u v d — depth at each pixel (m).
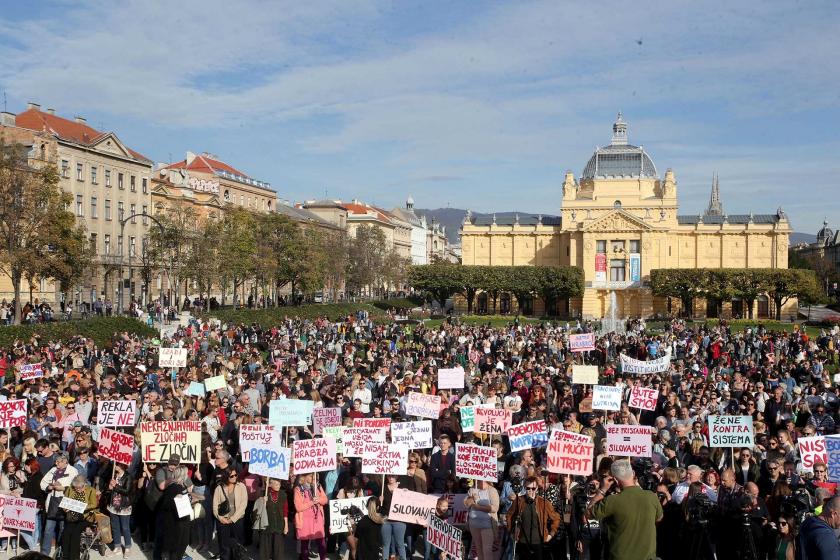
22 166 65.19
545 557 16.17
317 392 27.23
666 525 16.39
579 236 143.62
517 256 152.38
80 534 17.55
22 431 22.52
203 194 123.19
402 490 17.16
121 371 35.97
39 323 57.06
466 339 54.06
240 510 17.58
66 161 89.56
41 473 19.42
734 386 31.58
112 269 92.00
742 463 19.77
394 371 36.06
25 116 92.06
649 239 137.62
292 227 104.94
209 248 87.00
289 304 125.44
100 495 19.45
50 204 62.41
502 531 16.89
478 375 38.00
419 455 19.59
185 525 17.89
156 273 106.06
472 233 154.12
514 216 157.12
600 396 24.70
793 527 14.79
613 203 146.50
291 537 18.58
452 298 146.88
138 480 19.48
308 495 18.02
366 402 28.28
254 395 27.80
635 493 13.19
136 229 103.94
